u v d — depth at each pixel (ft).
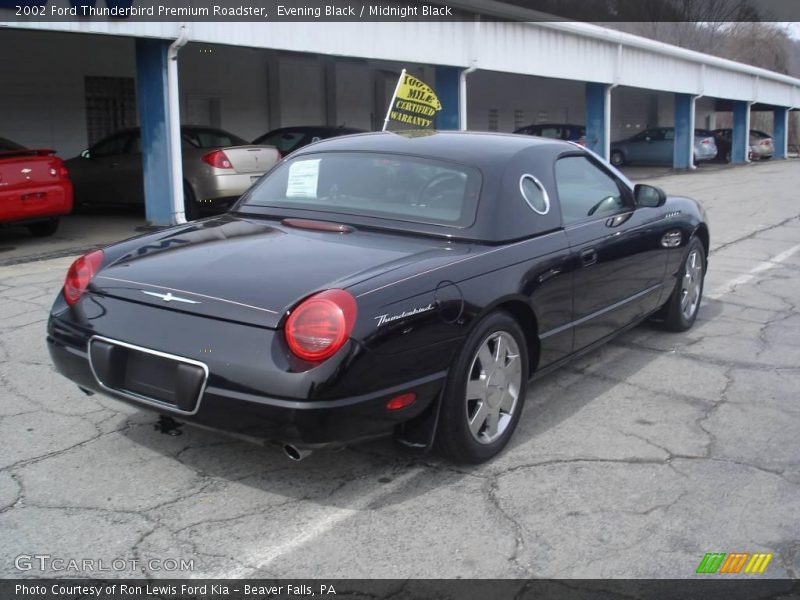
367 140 15.60
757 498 11.89
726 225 41.19
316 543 10.56
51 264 28.53
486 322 12.43
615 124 119.14
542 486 12.17
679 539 10.74
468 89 90.22
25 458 12.88
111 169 41.70
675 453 13.42
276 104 64.95
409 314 11.08
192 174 38.24
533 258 13.43
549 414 15.11
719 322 21.83
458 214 13.35
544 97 104.58
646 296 17.88
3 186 31.09
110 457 12.96
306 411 10.24
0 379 16.43
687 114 91.15
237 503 11.56
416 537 10.73
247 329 10.64
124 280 11.94
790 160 118.73
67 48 51.26
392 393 10.90
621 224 16.51
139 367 11.38
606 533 10.87
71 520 11.03
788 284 26.68
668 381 17.01
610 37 69.46
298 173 15.21
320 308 10.42
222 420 10.68
